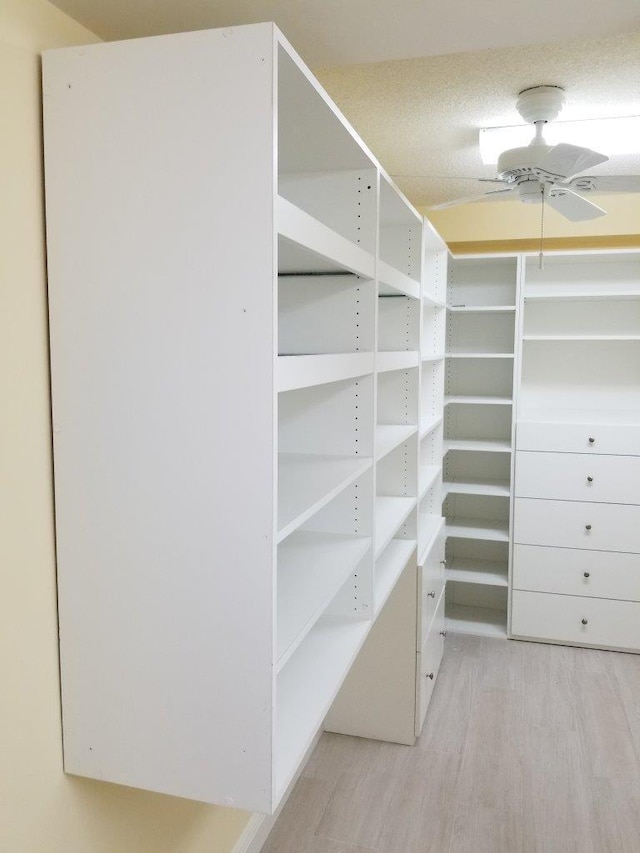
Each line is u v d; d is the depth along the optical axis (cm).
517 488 387
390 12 134
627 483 371
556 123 243
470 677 353
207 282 112
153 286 115
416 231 258
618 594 379
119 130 113
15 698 120
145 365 117
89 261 117
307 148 159
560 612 389
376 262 177
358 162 171
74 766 131
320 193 180
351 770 276
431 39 147
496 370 431
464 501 445
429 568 300
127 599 123
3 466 115
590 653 382
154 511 119
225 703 120
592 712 318
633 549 374
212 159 110
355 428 183
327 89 213
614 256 381
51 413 123
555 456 380
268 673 117
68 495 124
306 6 130
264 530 114
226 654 119
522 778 269
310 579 158
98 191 116
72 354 120
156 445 118
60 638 128
